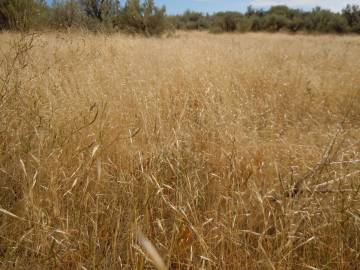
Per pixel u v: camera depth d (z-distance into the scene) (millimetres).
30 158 1847
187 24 31172
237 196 1773
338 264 1429
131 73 3957
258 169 2145
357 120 3623
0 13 7617
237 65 4996
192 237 1531
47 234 1413
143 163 2076
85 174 1829
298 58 6938
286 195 1814
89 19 7957
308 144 2654
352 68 5773
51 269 1381
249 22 27172
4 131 2064
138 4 14797
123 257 1466
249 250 1516
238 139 2365
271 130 2963
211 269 1405
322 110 3936
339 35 26297
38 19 5230
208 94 3379
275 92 4215
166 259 1408
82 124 2266
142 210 1636
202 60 4801
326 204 1780
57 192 1708
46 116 2361
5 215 1515
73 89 2928
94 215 1674
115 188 1818
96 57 4496
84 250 1479
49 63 3730
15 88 2482
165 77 3947
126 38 7617
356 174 2023
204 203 1821
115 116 2521
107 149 2117
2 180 1803
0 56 3455
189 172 2033
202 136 2518
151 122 2541
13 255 1376
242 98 3658
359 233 1600
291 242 1451
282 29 28203
